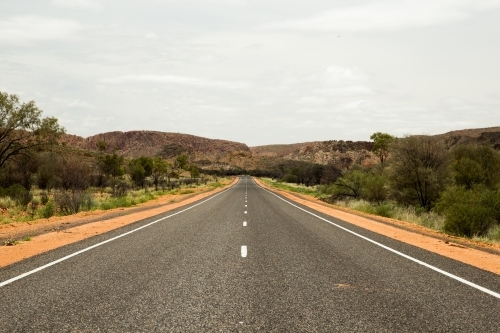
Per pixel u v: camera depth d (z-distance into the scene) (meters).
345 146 184.38
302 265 7.81
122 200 27.30
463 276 6.98
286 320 4.61
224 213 20.44
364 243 10.85
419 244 10.99
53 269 7.26
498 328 4.39
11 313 4.77
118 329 4.27
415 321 4.61
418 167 26.09
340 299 5.50
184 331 4.23
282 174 123.69
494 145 95.38
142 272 7.07
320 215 20.00
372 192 31.23
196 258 8.44
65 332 4.17
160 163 80.88
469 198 17.78
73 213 21.61
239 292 5.80
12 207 25.91
